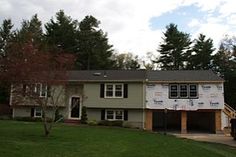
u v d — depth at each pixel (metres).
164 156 16.09
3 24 65.50
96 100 41.16
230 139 31.98
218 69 65.56
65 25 64.38
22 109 42.53
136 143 20.38
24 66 20.27
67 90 42.38
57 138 20.53
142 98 40.28
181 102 40.03
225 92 57.81
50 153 14.82
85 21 68.56
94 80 41.16
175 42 71.12
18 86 20.89
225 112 40.19
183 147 19.97
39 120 39.00
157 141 22.36
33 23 66.44
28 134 21.91
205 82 39.84
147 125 40.28
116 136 23.83
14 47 21.86
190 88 40.22
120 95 40.88
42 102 23.33
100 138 21.89
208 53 67.75
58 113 40.28
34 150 15.20
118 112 41.22
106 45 68.44
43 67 20.84
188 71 43.91
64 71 22.23
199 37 69.81
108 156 15.03
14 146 15.71
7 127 27.09
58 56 22.84
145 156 15.62
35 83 20.86
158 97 40.31
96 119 41.41
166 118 42.78
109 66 66.56
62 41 63.66
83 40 64.94
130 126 39.94
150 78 41.25
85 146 17.61
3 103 48.50
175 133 38.81
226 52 64.62
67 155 14.66
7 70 20.53
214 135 36.62
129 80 40.38
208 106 39.69
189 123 45.88
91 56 64.75
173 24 72.88
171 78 41.12
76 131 25.89
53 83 21.55
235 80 57.44
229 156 18.30
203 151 18.89
